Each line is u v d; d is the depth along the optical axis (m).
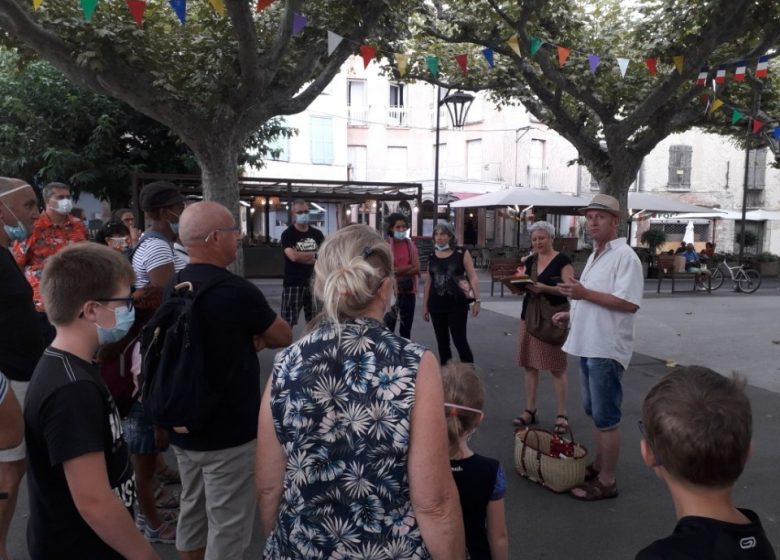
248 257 15.05
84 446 1.53
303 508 1.43
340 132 25.31
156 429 2.71
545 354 4.65
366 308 1.54
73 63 6.77
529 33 9.41
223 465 2.32
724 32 8.15
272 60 7.16
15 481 2.71
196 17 8.05
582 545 3.20
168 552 3.05
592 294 3.43
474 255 22.23
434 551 1.39
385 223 6.79
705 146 28.20
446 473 1.41
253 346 2.42
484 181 26.08
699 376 1.37
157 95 7.10
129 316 1.80
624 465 4.21
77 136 12.85
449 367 2.34
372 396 1.41
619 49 10.20
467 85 11.80
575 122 11.21
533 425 4.97
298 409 1.44
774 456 4.36
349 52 7.93
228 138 7.56
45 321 4.47
